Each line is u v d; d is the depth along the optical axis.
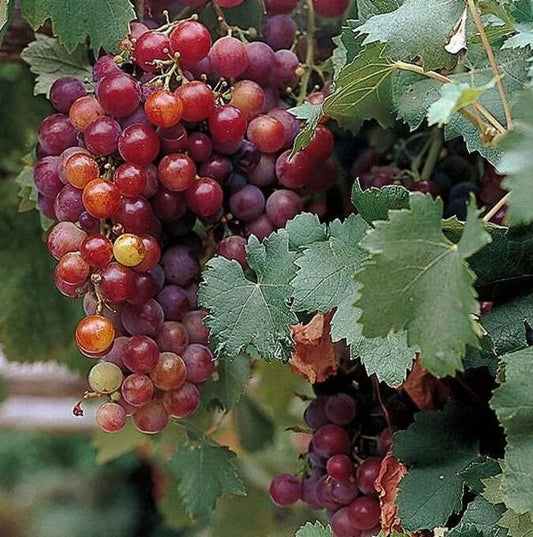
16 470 2.98
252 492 1.06
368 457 0.78
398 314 0.60
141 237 0.71
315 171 0.76
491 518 0.68
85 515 2.84
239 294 0.71
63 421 1.61
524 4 0.67
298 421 1.04
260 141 0.74
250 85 0.75
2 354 1.02
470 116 0.63
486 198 0.79
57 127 0.74
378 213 0.69
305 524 0.72
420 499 0.72
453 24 0.68
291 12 0.81
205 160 0.73
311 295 0.69
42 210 0.77
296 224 0.72
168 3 0.79
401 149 0.84
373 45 0.69
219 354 0.71
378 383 0.77
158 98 0.69
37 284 1.00
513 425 0.62
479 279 0.68
